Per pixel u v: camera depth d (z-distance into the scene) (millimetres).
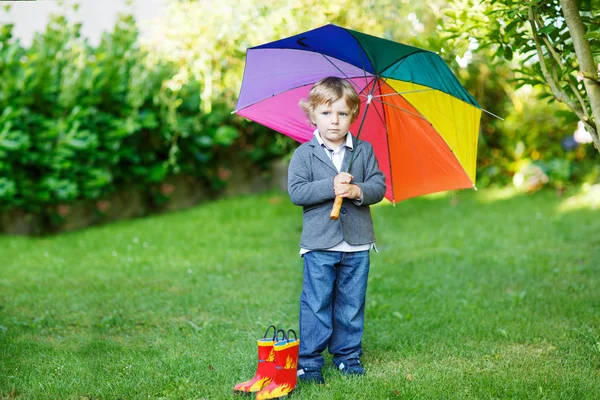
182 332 3652
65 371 2980
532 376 2863
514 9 2961
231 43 5160
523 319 3787
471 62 8578
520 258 5609
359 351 2996
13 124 7070
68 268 5539
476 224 7379
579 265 5328
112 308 4152
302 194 2793
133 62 7707
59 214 7816
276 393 2588
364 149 2930
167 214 8523
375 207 8586
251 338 3475
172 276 5176
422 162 3111
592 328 3568
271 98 3080
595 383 2785
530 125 9680
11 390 2752
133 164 8289
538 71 3350
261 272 5297
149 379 2871
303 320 2873
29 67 7281
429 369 2988
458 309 4113
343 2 4754
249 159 9602
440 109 2848
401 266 5461
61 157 7301
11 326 3744
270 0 4871
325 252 2826
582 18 2963
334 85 2760
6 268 5566
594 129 2984
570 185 9391
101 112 7766
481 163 9992
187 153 8812
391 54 2641
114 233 7277
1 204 7262
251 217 7988
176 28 5336
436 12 4609
